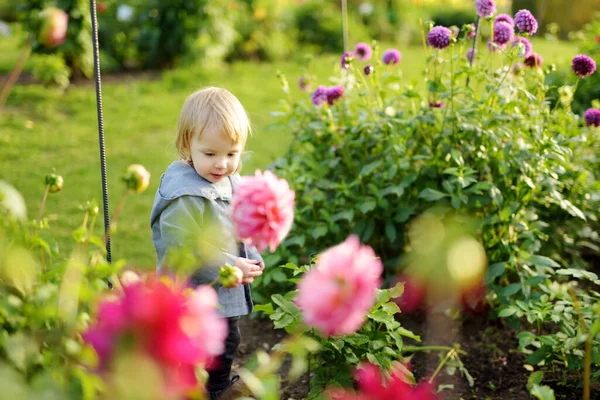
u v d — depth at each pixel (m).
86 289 1.23
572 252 3.07
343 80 3.31
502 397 2.35
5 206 1.35
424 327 2.80
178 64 8.35
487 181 2.67
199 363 1.27
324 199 3.04
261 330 2.89
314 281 1.17
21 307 1.26
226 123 2.09
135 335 1.05
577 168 3.07
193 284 2.09
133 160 4.90
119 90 7.11
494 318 2.72
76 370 1.14
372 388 1.25
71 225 3.72
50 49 7.25
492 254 2.72
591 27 5.37
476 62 2.91
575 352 2.13
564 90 2.88
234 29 8.93
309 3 10.24
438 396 2.36
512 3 9.27
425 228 2.70
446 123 2.78
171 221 2.08
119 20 8.61
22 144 5.18
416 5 11.63
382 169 2.96
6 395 1.02
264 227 1.36
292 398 2.33
